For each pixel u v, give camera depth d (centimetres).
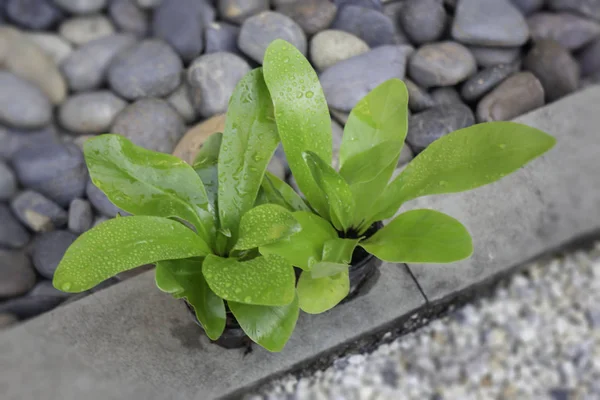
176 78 94
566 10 99
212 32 94
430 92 95
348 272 81
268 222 76
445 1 98
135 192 77
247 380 84
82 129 92
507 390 87
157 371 84
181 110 94
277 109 77
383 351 88
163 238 76
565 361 87
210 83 93
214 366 85
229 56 94
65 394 83
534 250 89
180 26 94
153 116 92
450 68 94
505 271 89
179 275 77
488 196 91
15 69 91
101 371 84
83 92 93
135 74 92
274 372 85
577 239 90
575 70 96
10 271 88
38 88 91
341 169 79
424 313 88
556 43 97
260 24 95
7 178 89
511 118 94
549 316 89
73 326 86
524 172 92
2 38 92
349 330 86
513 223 90
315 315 86
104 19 94
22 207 89
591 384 87
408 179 79
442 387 87
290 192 81
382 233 79
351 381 87
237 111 78
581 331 88
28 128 91
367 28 97
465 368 87
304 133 78
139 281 87
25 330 86
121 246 75
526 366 87
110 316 86
